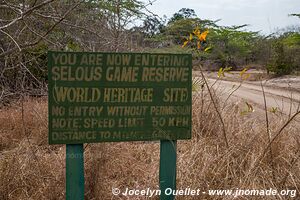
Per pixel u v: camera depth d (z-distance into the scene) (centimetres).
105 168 393
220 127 497
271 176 379
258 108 905
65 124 308
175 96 329
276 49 2166
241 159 412
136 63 318
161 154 337
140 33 705
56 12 462
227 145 426
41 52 618
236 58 2961
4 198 347
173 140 336
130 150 460
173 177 340
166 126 330
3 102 616
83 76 309
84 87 310
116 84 316
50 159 412
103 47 575
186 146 457
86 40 578
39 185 361
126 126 321
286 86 1622
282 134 462
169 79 327
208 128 497
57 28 542
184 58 328
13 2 504
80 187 317
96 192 360
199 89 694
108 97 315
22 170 372
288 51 2145
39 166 379
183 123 333
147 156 458
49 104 304
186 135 335
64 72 305
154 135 327
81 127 311
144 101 323
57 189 357
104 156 393
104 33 586
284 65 2095
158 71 324
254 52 2958
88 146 411
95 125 314
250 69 2778
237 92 1282
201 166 386
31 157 406
